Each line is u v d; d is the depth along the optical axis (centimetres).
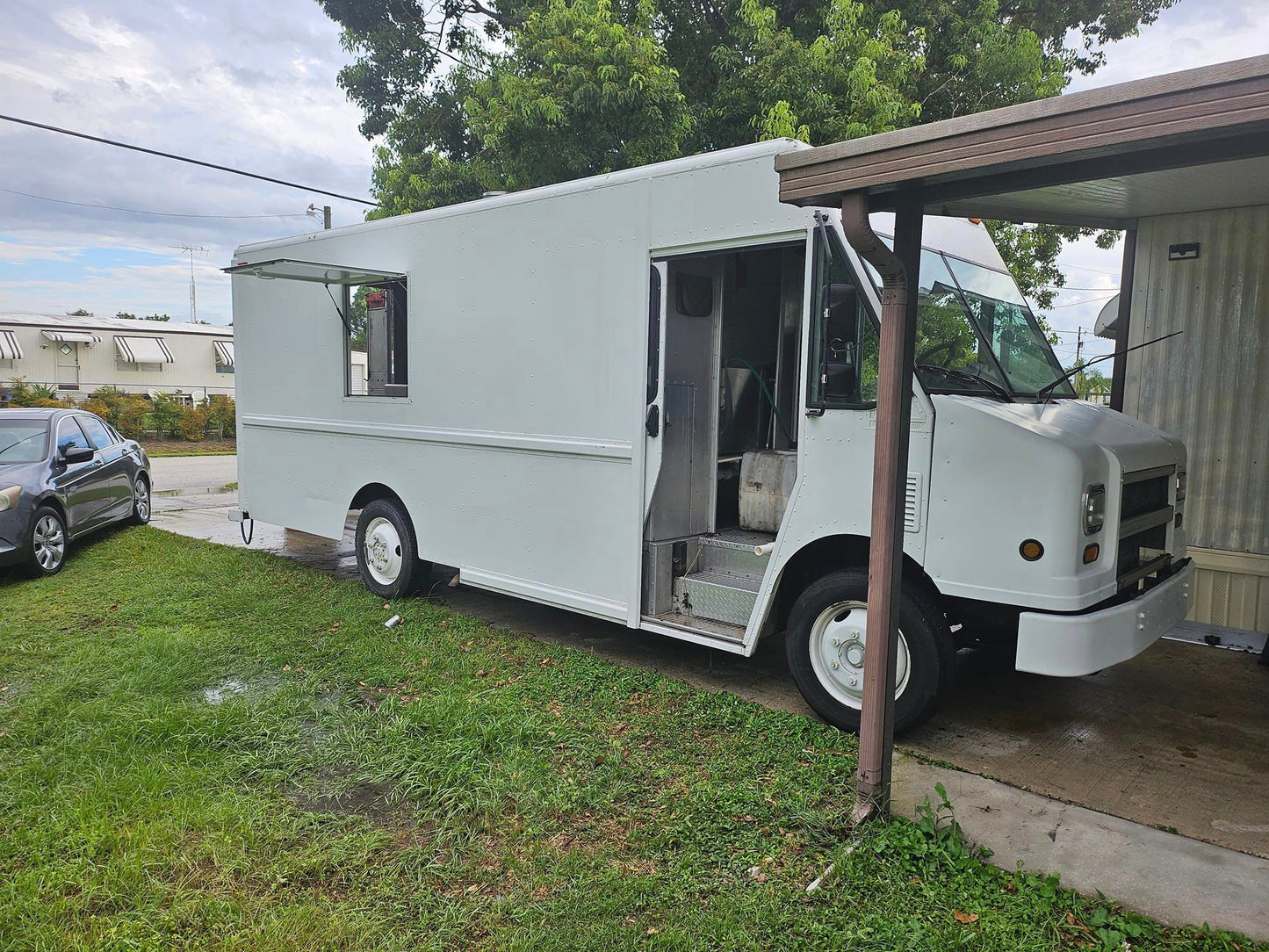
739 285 543
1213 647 565
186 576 739
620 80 999
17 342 3206
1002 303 477
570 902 273
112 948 250
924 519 376
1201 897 282
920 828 311
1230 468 583
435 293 600
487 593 712
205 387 3772
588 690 461
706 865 296
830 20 1049
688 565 498
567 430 515
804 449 410
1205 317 586
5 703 440
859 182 280
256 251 772
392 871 291
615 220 479
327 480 712
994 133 248
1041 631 343
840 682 410
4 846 301
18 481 744
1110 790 362
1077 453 342
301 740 398
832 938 255
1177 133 215
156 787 342
